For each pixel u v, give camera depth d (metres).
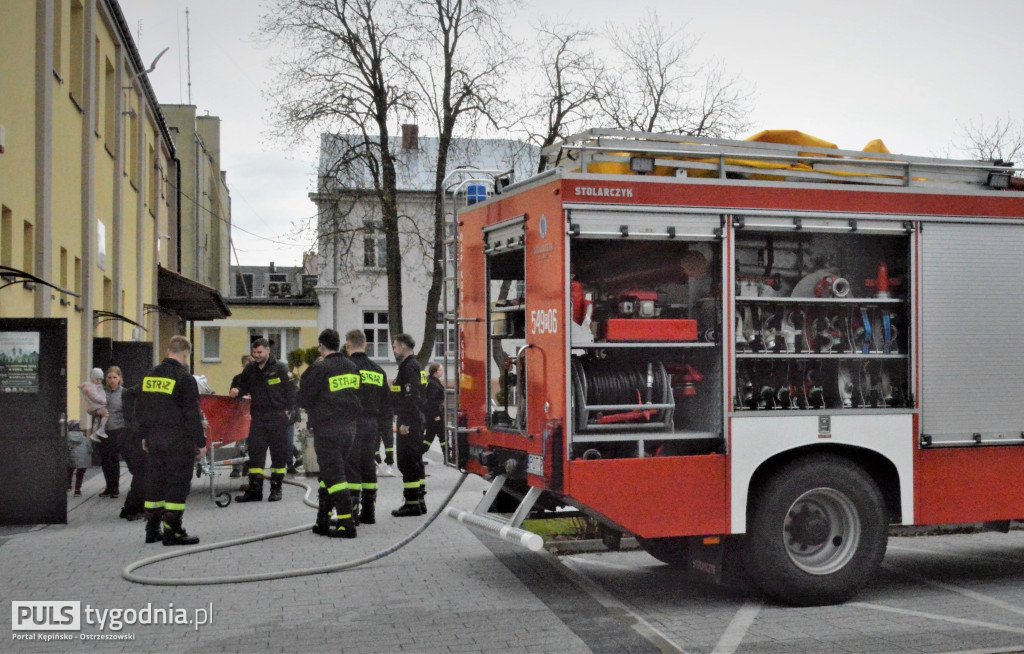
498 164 36.06
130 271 26.12
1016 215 8.01
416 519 11.42
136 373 20.23
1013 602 7.69
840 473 7.49
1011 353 7.94
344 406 10.10
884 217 7.67
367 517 11.05
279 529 10.80
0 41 13.94
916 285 7.75
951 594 7.98
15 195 14.85
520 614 7.12
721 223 7.31
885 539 7.64
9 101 14.48
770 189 7.42
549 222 7.17
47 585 8.09
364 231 34.16
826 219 7.54
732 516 7.25
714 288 7.38
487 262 8.34
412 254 45.91
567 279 7.01
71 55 19.77
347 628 6.78
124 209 24.73
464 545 9.76
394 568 8.71
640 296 7.25
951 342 7.81
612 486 7.05
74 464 13.82
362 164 32.75
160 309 29.36
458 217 8.94
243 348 49.16
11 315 14.58
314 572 8.45
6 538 10.36
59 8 17.75
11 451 11.20
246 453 14.48
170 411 9.80
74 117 19.16
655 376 7.29
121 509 12.59
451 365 10.14
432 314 35.59
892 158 7.96
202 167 55.84
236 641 6.50
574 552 9.70
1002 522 8.26
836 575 7.49
